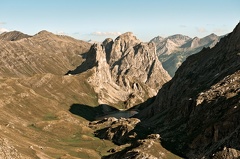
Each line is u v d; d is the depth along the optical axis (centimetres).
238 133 13950
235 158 12962
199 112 19075
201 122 18000
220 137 15425
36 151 15862
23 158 12544
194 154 15862
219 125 15712
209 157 13738
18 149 14150
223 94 18775
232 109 16150
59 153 18475
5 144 12119
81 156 19625
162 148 16500
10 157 11400
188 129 18688
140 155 15525
